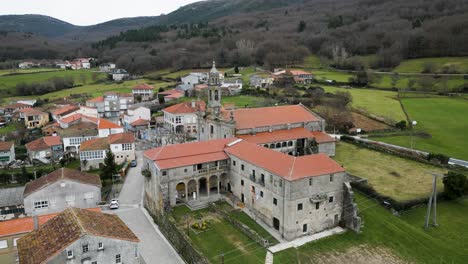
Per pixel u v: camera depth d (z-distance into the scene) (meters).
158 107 164.25
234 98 159.88
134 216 70.81
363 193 75.56
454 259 55.66
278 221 61.59
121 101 169.25
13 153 106.31
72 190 70.69
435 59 194.12
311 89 160.75
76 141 110.50
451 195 71.88
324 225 62.91
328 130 120.19
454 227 64.19
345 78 190.88
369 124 121.62
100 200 74.38
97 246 42.31
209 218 66.00
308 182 59.47
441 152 98.12
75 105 161.00
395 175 83.38
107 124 118.50
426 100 146.62
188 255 54.91
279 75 189.50
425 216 67.50
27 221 52.50
